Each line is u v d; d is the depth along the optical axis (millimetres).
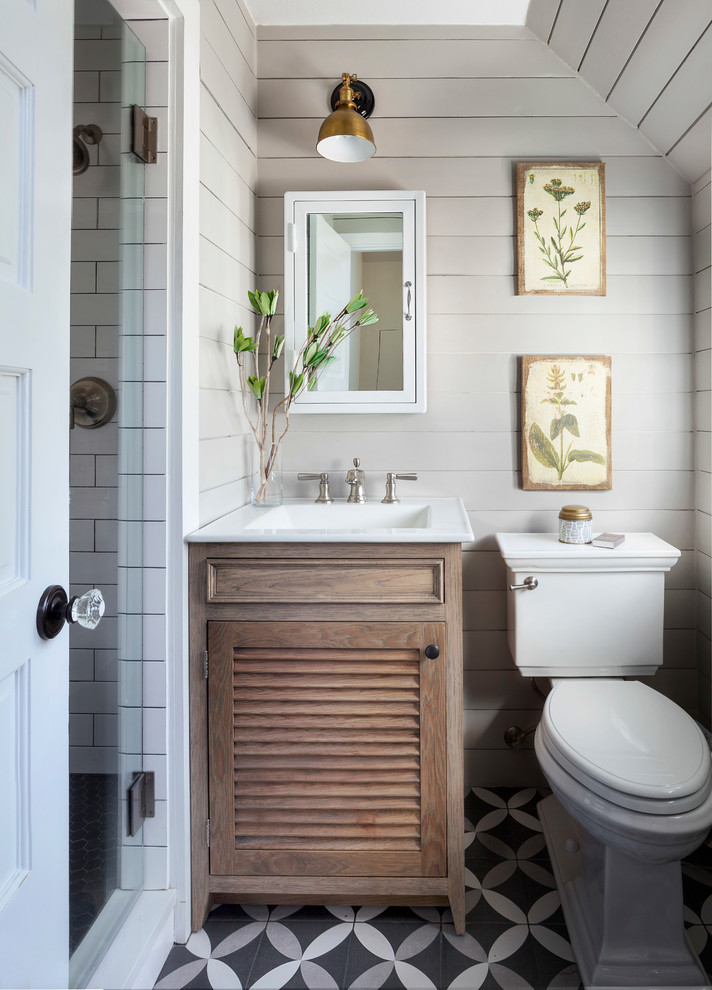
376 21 2059
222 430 1755
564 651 1852
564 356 2051
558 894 1610
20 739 866
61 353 958
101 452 1387
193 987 1348
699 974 1320
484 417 2092
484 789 2104
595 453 2062
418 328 2035
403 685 1493
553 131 2057
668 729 1429
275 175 2102
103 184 1357
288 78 2088
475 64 2062
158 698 1476
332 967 1397
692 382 2053
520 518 2098
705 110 1738
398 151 2082
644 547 1862
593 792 1293
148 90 1442
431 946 1455
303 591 1491
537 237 2053
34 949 884
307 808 1501
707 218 1927
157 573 1462
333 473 2113
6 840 835
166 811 1484
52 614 913
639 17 1635
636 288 2055
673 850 1242
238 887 1510
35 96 869
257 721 1501
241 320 1937
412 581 1486
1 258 812
